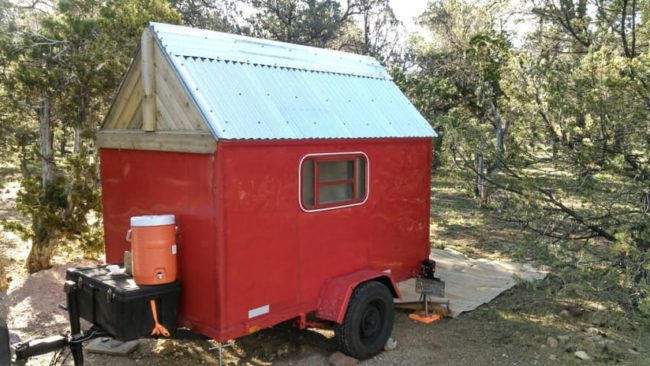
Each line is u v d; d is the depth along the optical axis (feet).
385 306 17.84
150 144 15.03
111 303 13.15
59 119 28.27
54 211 24.49
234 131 13.60
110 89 26.61
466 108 53.36
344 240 17.15
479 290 24.52
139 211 15.87
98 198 24.66
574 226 21.03
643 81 18.53
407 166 19.79
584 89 20.27
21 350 13.11
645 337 19.29
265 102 15.39
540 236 20.83
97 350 17.30
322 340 18.83
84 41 26.37
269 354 17.60
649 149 18.97
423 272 20.72
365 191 17.88
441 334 19.75
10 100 26.78
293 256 15.35
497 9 52.65
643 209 19.22
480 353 18.13
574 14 34.50
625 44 28.94
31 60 25.90
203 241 13.65
